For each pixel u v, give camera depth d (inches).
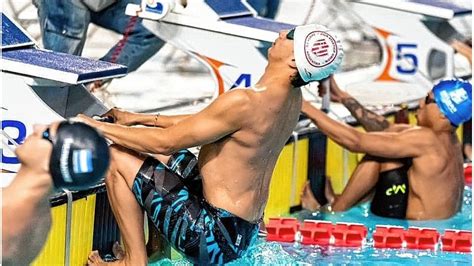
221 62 864.3
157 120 719.7
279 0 1170.0
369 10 1086.4
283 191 883.4
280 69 681.0
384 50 1095.6
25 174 502.3
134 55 1018.7
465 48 1096.2
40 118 705.0
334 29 1232.2
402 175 881.5
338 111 979.9
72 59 720.3
